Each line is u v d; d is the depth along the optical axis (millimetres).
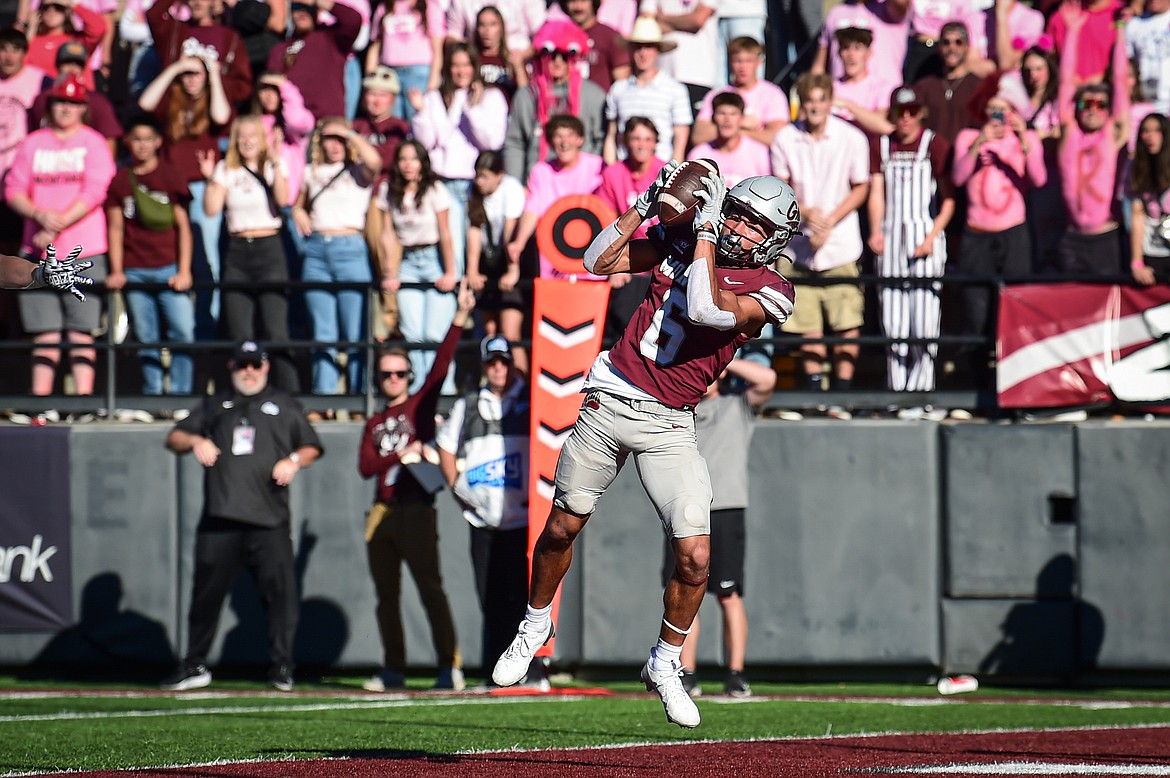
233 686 31578
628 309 32500
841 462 32750
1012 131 33500
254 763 18953
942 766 18609
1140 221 32594
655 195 17078
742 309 16766
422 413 30766
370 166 34188
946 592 32500
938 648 32438
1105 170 33625
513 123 35094
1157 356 32312
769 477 32781
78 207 34625
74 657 33531
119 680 33781
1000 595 32312
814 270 33594
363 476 31047
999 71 36719
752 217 16938
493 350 30297
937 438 32719
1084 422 32406
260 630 33281
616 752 20172
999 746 21109
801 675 33281
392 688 31047
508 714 25609
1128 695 30859
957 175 33594
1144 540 31906
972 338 32906
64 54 36719
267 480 30547
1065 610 32062
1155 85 35219
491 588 30484
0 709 26609
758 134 34875
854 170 33500
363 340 34406
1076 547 32188
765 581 32688
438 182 33625
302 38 37562
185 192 34688
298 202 34562
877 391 33312
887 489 32656
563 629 32969
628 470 32906
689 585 17141
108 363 34375
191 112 35375
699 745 21188
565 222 28438
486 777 17406
